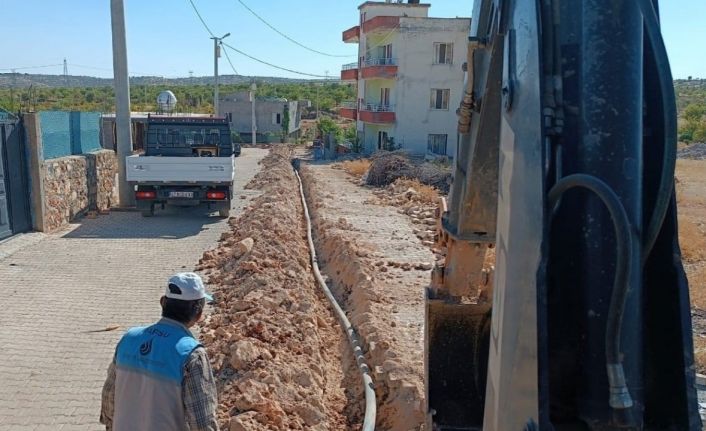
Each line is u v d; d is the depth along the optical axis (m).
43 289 9.77
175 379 3.13
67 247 12.80
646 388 2.43
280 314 7.95
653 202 2.41
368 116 46.31
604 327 2.28
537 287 2.18
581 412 2.34
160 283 10.38
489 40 3.25
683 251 13.59
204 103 85.31
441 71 44.06
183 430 3.17
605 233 2.29
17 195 13.39
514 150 2.44
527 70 2.40
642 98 2.35
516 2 2.66
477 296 4.12
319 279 11.16
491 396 2.57
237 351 6.40
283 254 11.30
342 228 15.39
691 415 2.31
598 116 2.29
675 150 2.31
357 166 32.91
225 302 9.05
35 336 7.72
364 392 6.45
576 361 2.38
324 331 8.66
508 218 2.45
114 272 10.96
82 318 8.47
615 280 2.14
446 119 44.50
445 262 4.13
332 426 6.00
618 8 2.33
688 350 2.33
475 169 3.41
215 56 42.78
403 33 43.75
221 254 12.09
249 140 64.12
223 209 16.70
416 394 5.83
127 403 3.17
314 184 25.39
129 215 16.92
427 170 26.72
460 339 4.15
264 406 5.43
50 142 15.26
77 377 6.58
